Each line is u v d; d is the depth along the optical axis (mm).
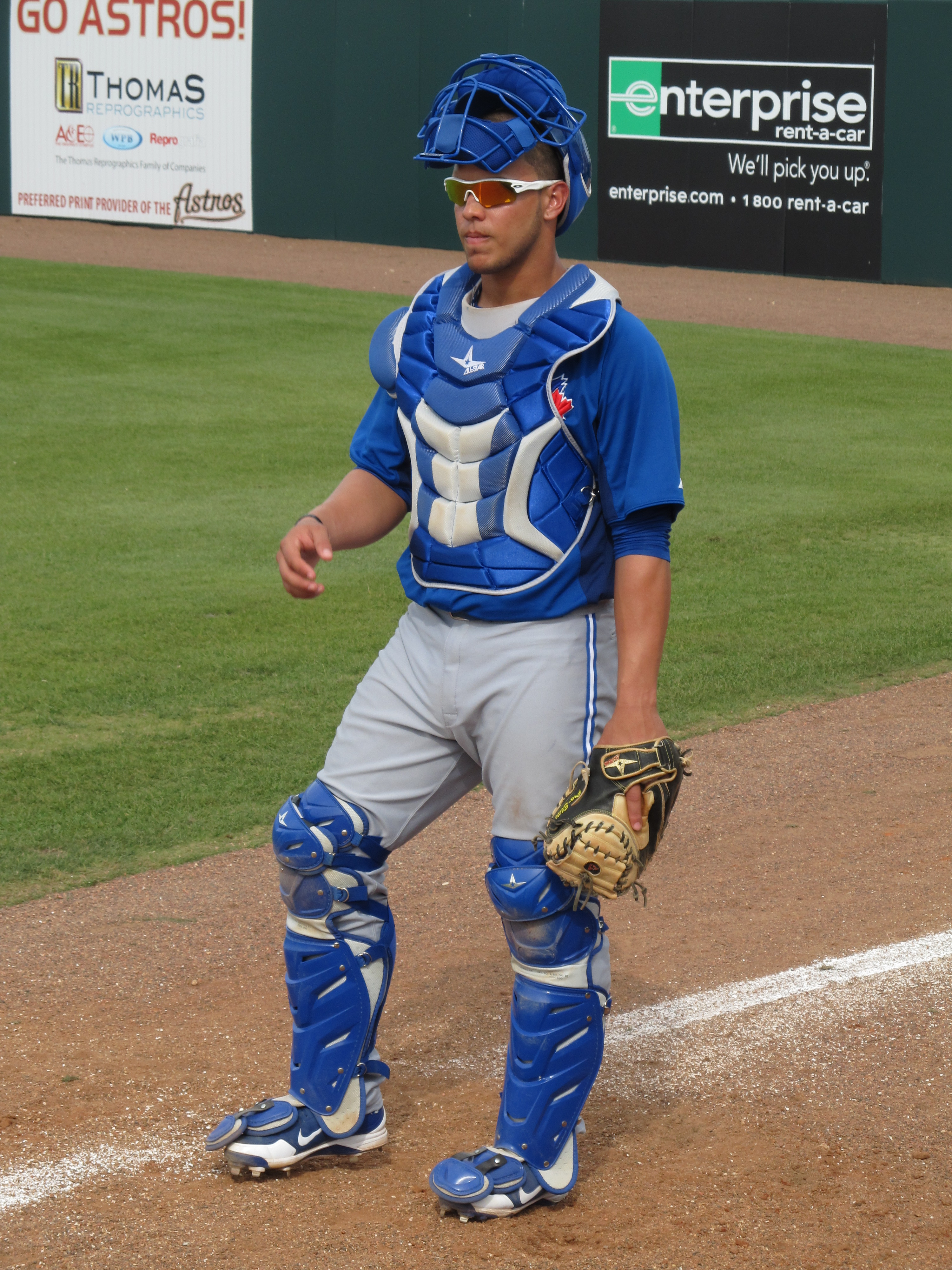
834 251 81375
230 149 95625
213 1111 11703
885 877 16594
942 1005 13602
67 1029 13062
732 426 46281
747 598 28984
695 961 14555
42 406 46531
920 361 58469
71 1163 10961
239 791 19219
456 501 9844
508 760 9867
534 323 9633
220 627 26391
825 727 21891
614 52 84438
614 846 9445
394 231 92625
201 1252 9859
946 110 76875
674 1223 10180
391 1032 13094
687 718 22359
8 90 100688
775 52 80438
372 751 10234
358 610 27812
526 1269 9625
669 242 85750
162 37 95625
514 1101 10148
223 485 37375
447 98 9781
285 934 13094
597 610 10125
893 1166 10953
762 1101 11938
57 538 32281
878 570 31109
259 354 56281
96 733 21219
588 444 9711
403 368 10172
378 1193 10562
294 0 91500
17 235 93562
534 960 10016
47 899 15961
